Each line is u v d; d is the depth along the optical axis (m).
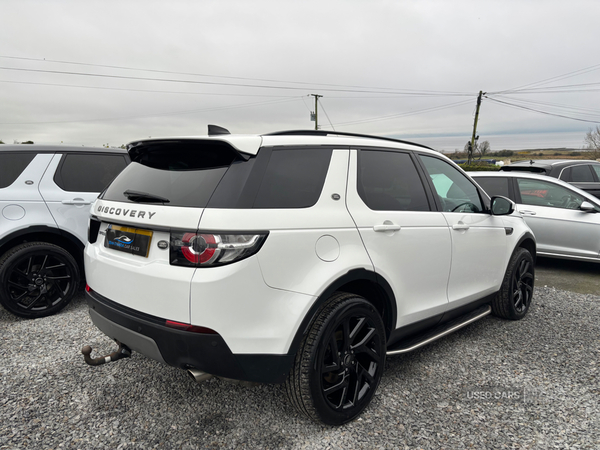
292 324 2.04
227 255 1.89
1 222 3.75
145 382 2.81
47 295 4.00
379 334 2.50
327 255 2.21
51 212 4.01
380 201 2.62
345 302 2.26
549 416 2.46
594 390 2.76
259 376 2.03
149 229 2.09
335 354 2.24
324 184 2.34
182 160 2.28
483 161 36.06
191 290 1.88
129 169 2.61
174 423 2.36
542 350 3.39
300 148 2.32
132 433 2.26
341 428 2.33
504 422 2.40
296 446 2.17
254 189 2.03
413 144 3.16
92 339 3.48
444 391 2.74
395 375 2.95
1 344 3.36
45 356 3.16
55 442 2.17
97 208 2.55
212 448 2.14
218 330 1.90
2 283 3.69
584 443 2.21
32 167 4.02
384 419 2.42
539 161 8.12
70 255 4.10
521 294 4.10
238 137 2.13
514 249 3.93
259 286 1.96
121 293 2.20
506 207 3.46
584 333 3.78
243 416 2.44
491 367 3.08
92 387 2.73
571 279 5.93
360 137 2.77
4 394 2.63
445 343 3.53
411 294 2.75
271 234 2.00
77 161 4.32
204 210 1.94
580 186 7.75
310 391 2.13
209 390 2.72
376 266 2.43
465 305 3.35
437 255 2.92
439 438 2.25
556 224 6.16
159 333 1.97
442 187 3.21
